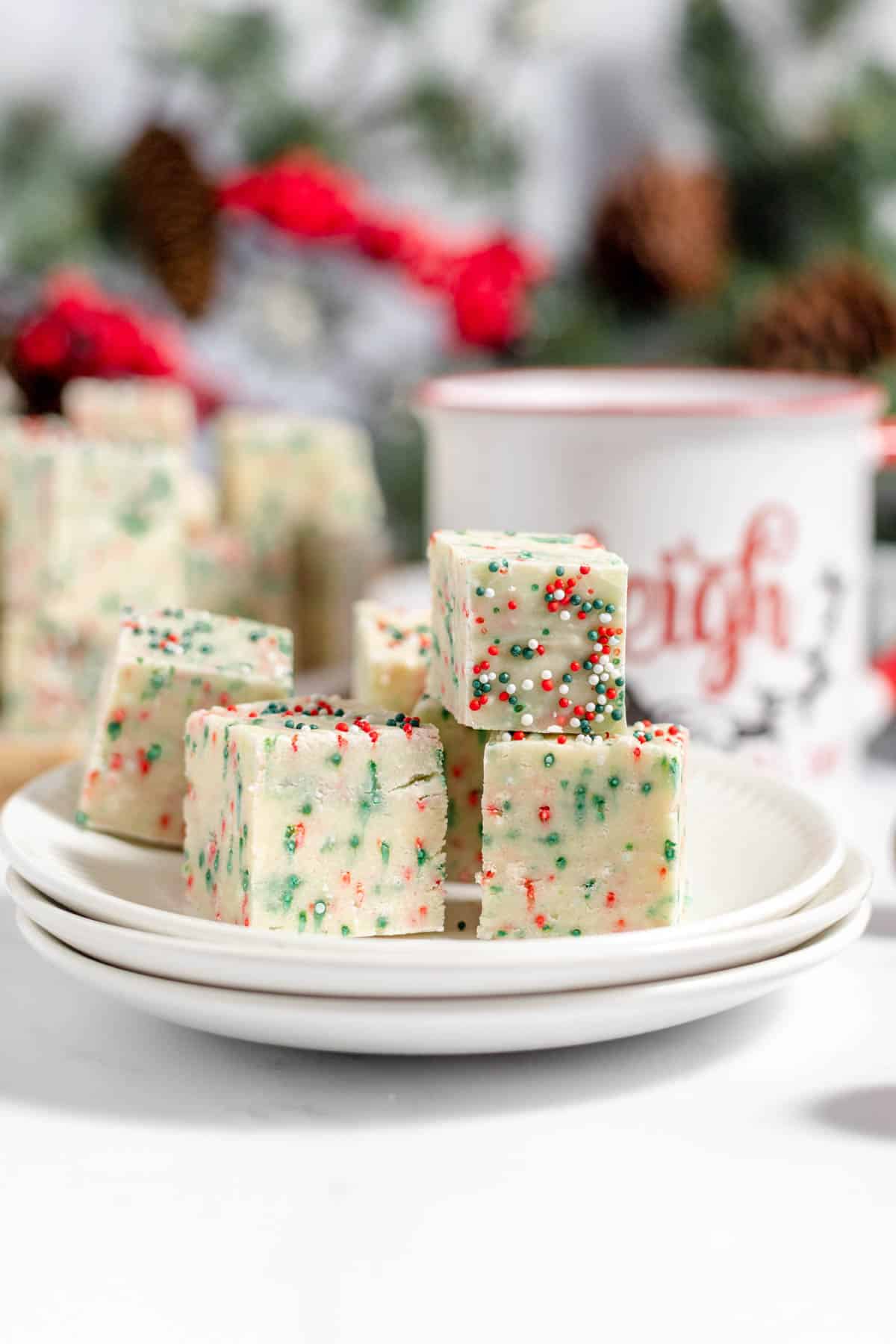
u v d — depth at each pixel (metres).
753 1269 0.34
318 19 0.85
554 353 0.82
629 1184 0.36
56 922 0.38
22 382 0.72
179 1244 0.34
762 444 0.47
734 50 0.82
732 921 0.37
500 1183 0.36
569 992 0.36
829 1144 0.37
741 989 0.37
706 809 0.44
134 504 0.59
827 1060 0.39
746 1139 0.37
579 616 0.40
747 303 0.80
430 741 0.40
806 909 0.39
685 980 0.37
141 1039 0.40
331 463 0.69
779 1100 0.38
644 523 0.47
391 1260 0.34
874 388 0.50
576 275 0.88
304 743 0.39
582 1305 0.33
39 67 0.85
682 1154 0.36
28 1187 0.35
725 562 0.47
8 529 0.59
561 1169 0.36
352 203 0.80
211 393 0.85
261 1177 0.36
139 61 0.86
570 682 0.40
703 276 0.80
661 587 0.47
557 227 0.90
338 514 0.69
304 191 0.79
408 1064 0.39
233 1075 0.39
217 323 0.88
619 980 0.36
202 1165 0.36
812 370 0.73
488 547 0.41
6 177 0.81
